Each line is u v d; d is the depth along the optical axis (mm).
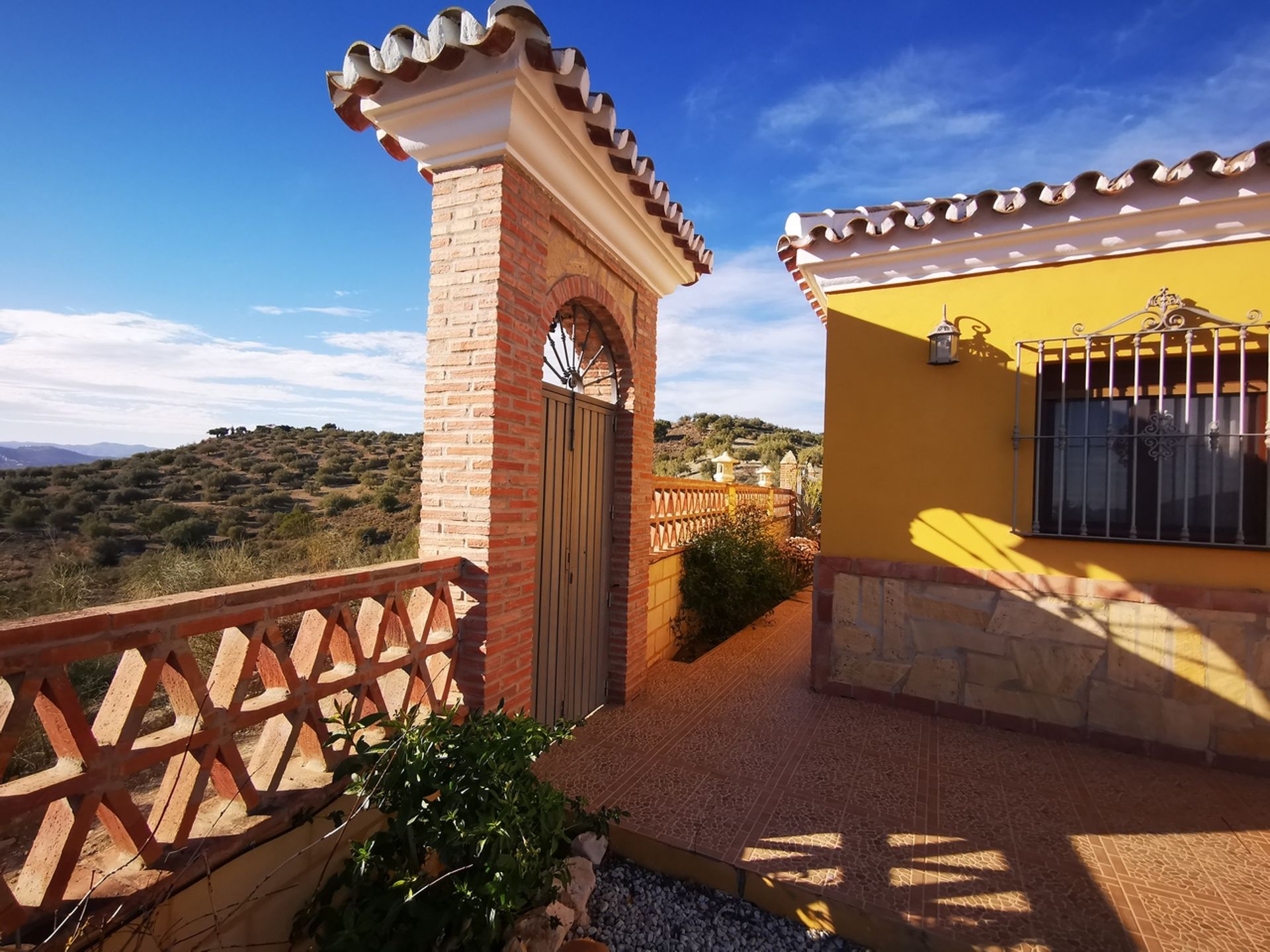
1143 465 3945
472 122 2906
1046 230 4008
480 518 2947
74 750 1453
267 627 1953
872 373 4641
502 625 3047
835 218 4875
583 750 3688
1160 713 3779
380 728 2438
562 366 4074
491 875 1886
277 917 1976
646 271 4578
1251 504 3697
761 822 2908
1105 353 4020
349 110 3119
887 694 4516
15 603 5641
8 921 1336
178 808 1721
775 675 5223
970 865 2604
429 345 3125
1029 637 4117
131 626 1548
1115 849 2748
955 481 4375
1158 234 3814
